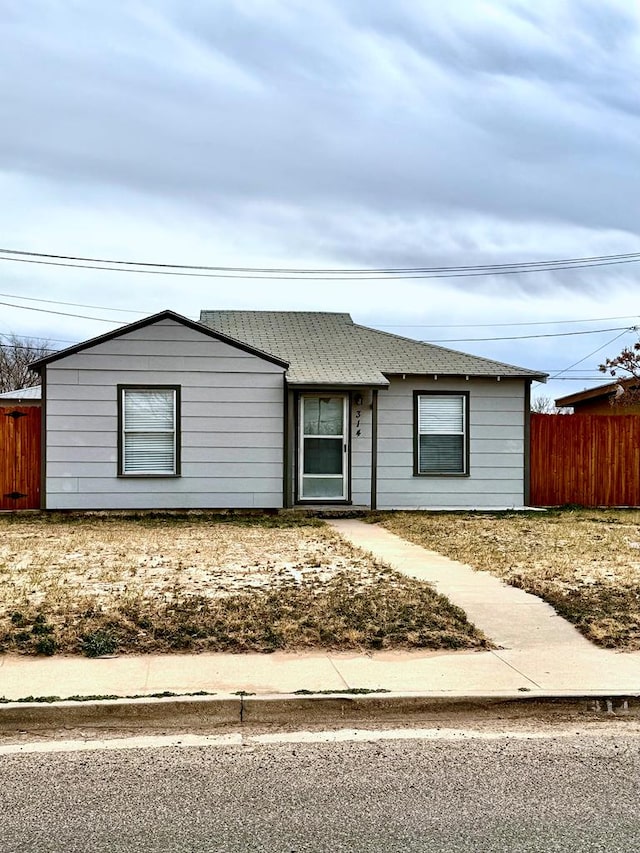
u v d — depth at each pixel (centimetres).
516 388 1705
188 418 1558
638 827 372
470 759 458
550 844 355
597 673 590
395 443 1662
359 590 821
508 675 583
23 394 2405
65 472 1534
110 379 1542
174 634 661
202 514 1541
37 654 618
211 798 403
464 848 351
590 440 1778
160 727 511
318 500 1631
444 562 1008
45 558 1001
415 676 578
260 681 563
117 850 349
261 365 1574
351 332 1898
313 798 403
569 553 1072
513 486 1698
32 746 476
